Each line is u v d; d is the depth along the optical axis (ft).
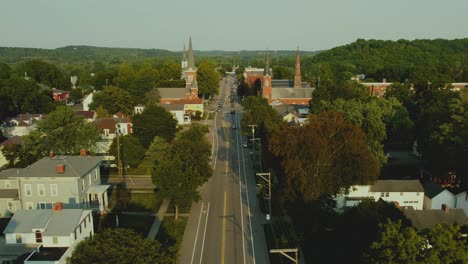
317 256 163.63
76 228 154.51
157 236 180.34
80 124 261.44
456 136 221.46
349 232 161.68
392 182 211.20
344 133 189.67
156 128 300.40
